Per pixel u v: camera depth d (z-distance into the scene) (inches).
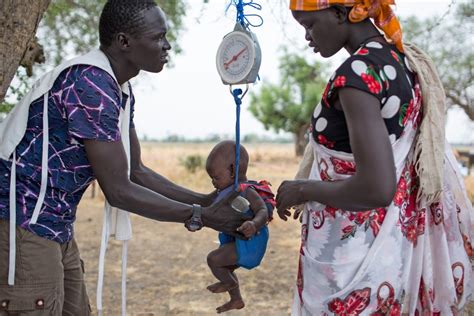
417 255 84.5
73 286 109.9
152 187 113.3
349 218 81.1
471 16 366.3
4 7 114.3
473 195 375.2
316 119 81.4
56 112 92.1
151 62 95.7
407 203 82.7
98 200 555.2
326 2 78.7
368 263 79.8
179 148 1831.9
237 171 98.2
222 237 109.1
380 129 73.5
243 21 91.7
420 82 81.8
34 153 93.7
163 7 252.4
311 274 84.4
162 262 308.8
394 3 79.4
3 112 173.9
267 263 302.8
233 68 90.9
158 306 233.0
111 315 222.4
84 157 94.0
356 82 73.9
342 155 80.0
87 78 90.1
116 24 93.0
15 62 117.7
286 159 1363.2
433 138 81.4
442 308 87.8
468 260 90.8
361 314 80.4
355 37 81.2
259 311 226.5
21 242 94.0
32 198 94.3
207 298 243.9
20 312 95.9
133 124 110.9
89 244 352.8
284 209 84.7
